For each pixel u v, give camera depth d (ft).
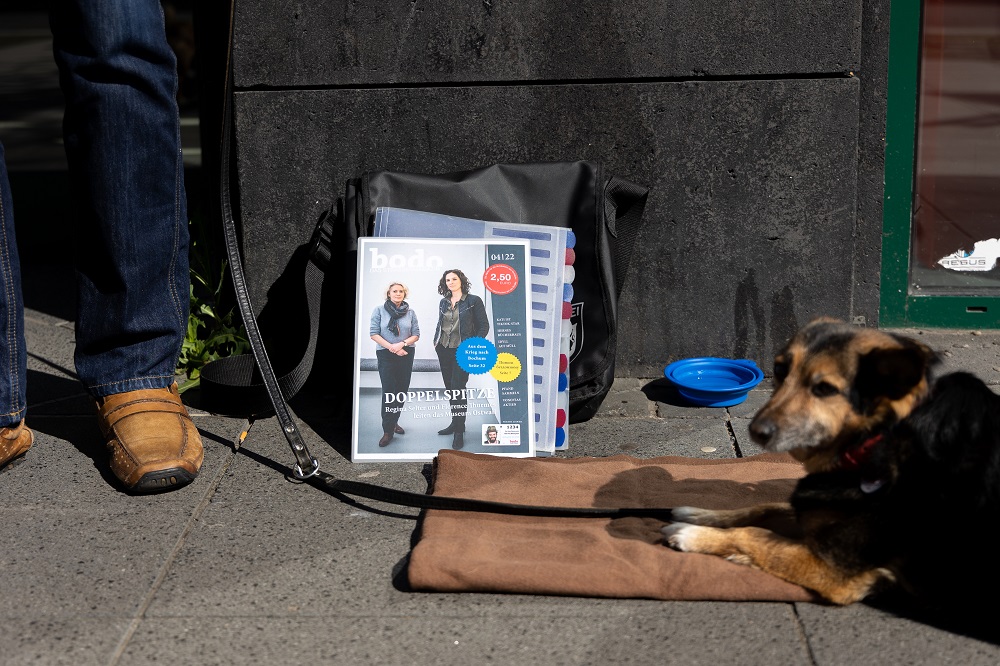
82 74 10.66
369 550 9.77
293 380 12.19
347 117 13.56
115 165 10.93
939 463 8.32
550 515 9.99
